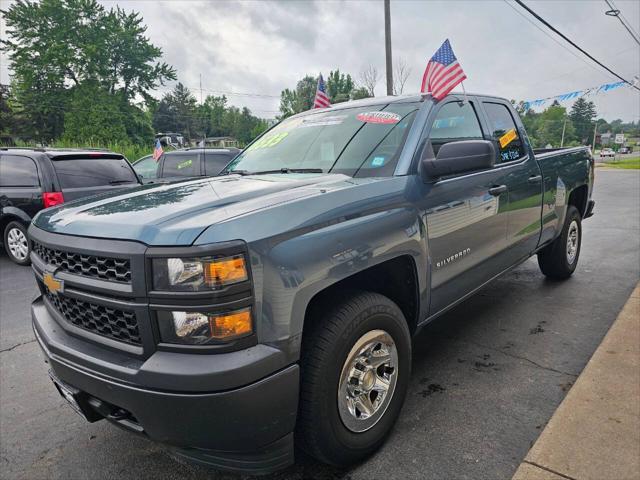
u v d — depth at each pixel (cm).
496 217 333
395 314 236
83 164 715
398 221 235
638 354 311
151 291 171
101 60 4944
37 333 230
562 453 221
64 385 208
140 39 5322
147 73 5375
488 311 429
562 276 507
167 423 174
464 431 253
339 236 203
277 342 179
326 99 471
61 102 5000
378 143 281
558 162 452
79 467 243
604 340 336
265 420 178
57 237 207
